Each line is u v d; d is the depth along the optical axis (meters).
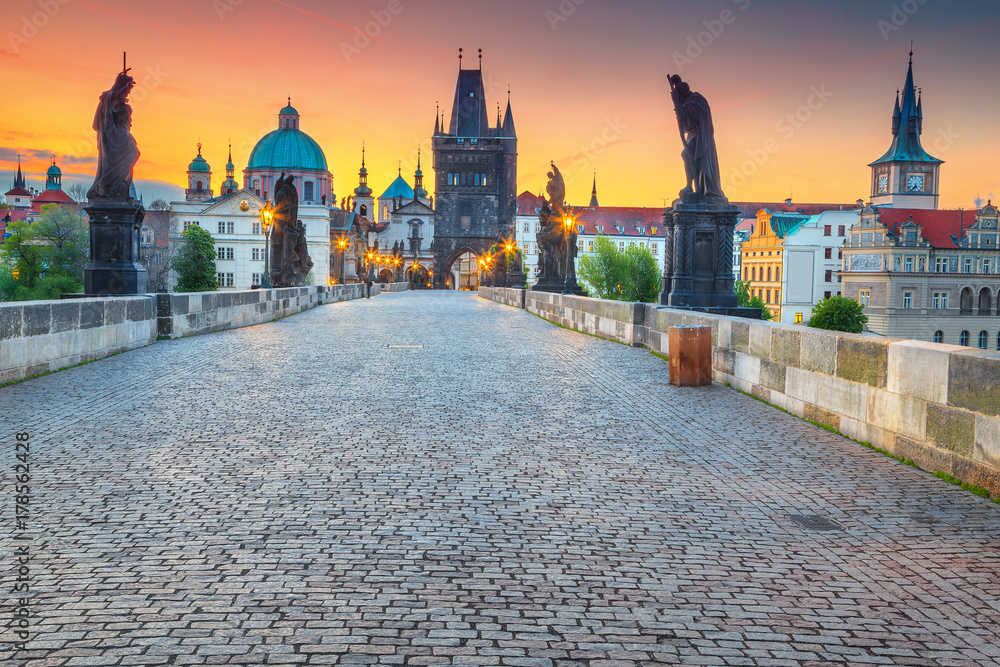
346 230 146.50
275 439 8.98
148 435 9.10
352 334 23.44
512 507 6.65
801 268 110.50
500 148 143.88
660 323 18.34
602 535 6.01
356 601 4.74
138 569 5.16
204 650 4.11
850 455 8.68
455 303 50.66
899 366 8.53
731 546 5.83
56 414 10.25
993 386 7.10
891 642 4.40
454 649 4.20
